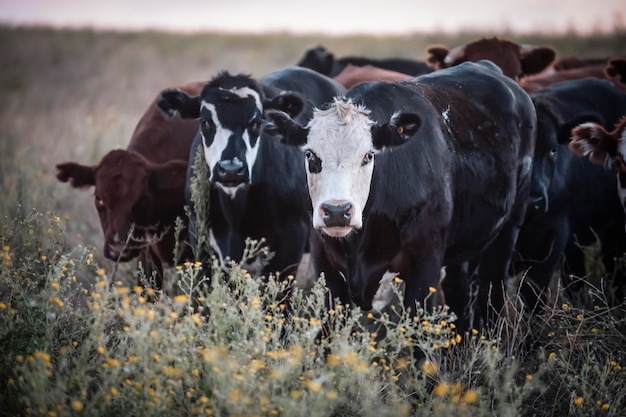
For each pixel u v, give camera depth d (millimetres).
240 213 12031
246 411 7379
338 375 8086
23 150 20219
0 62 44469
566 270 14453
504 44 17828
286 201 12219
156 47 53312
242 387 7727
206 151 11906
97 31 59688
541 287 13383
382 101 10477
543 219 13422
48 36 55938
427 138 10469
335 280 10547
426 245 10398
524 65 18156
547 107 13336
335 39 58406
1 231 12344
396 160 10141
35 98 33781
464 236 11336
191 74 41844
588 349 9656
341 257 10281
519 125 12297
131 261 13602
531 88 16703
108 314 9000
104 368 8578
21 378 7793
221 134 11758
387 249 10281
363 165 9695
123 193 12805
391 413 7711
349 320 8797
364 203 9758
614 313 11328
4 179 18469
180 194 13062
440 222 10484
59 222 12039
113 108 27438
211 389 7871
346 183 9547
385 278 10508
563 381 9328
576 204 13852
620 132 11352
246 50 53250
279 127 9906
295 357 8008
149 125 14164
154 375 7758
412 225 10258
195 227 12281
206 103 11922
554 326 10945
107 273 13500
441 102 11180
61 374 8555
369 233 10156
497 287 12617
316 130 9781
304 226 12484
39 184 17438
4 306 8680
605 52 44281
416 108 10633
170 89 12281
